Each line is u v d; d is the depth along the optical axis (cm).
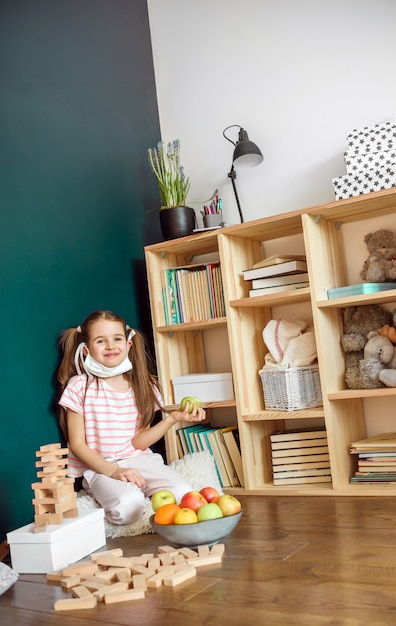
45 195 242
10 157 229
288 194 276
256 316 270
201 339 298
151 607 138
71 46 266
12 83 234
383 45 255
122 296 276
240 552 169
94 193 268
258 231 259
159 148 281
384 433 254
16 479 214
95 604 143
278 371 247
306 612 125
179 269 278
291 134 276
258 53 285
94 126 273
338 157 264
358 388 239
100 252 266
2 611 147
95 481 218
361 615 121
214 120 297
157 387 259
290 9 276
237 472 259
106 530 205
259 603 133
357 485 233
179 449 270
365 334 244
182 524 167
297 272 249
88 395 231
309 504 220
